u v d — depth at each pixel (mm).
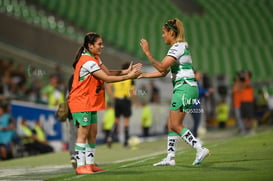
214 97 73688
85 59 22875
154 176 20453
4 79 52750
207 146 38469
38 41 70688
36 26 70562
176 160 27844
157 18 109438
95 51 23516
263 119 75062
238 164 24031
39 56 69625
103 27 98938
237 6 122688
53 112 49188
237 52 104625
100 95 23359
